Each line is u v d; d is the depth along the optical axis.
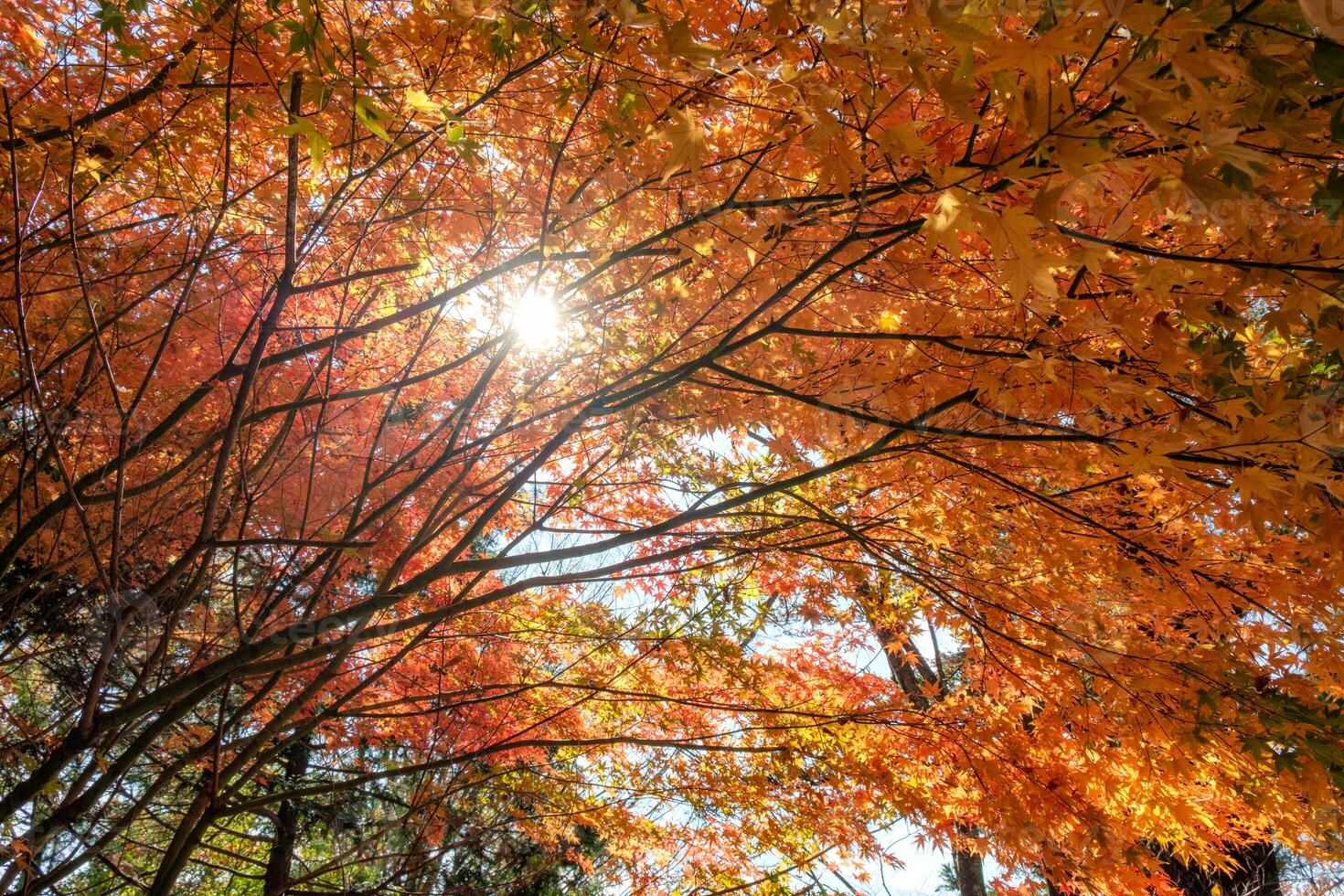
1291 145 1.66
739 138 2.62
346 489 4.30
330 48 2.56
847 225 2.48
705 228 2.68
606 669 5.28
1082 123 1.39
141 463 4.00
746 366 3.20
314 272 3.80
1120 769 3.65
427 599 4.87
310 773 6.34
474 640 5.29
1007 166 1.46
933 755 4.15
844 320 2.85
